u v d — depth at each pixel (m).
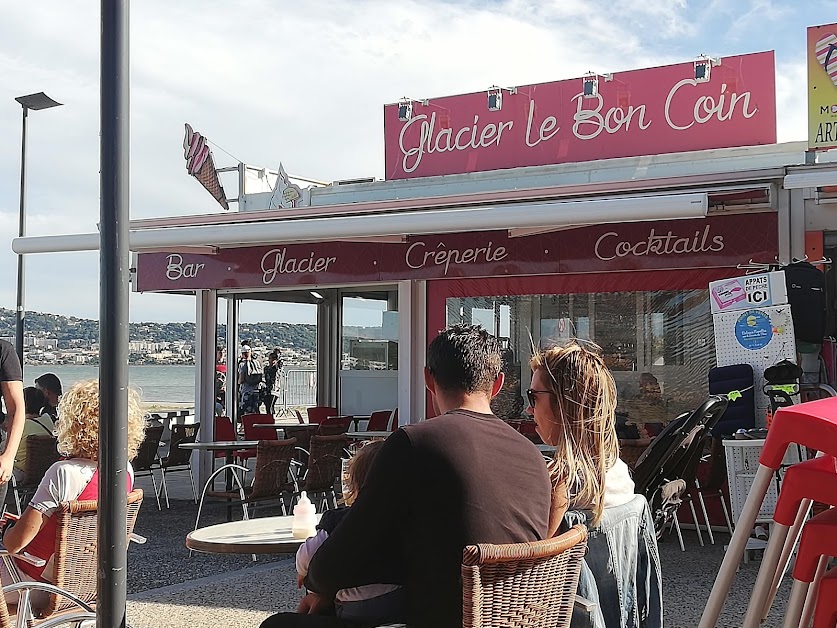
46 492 3.84
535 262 9.17
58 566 3.72
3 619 3.03
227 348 11.41
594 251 8.89
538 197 8.31
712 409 5.12
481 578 2.54
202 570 7.06
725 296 7.70
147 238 9.39
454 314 9.80
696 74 9.07
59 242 9.66
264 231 8.84
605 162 9.52
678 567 6.81
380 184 11.05
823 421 2.58
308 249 10.41
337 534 2.76
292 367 11.47
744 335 7.56
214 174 12.39
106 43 2.41
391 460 2.73
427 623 2.70
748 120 8.88
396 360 10.80
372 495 2.73
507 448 2.85
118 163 2.41
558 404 3.42
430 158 10.66
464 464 2.74
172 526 9.04
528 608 2.67
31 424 8.45
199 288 11.05
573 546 2.79
